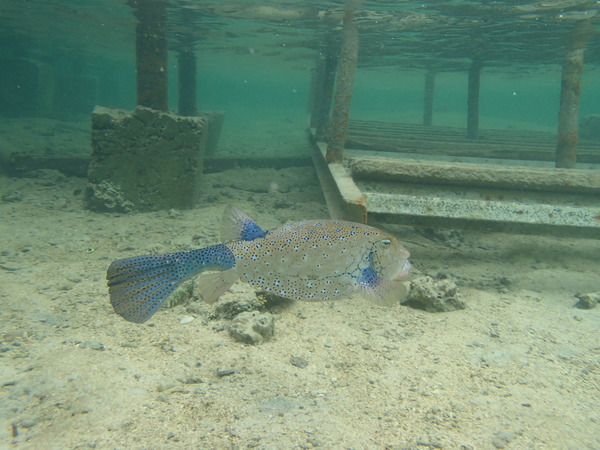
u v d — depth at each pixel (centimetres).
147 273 50
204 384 81
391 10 259
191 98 349
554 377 87
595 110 2888
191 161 202
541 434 70
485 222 136
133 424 69
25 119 466
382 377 86
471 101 362
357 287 55
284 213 207
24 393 75
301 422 72
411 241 169
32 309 107
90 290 120
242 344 96
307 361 91
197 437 67
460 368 90
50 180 241
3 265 133
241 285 113
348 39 195
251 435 68
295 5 270
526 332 106
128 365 86
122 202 197
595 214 135
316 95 436
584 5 231
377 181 157
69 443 65
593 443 69
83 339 95
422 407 77
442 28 293
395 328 107
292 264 54
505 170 151
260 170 286
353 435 69
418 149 280
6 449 63
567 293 129
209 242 160
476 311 117
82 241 159
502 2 234
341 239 54
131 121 194
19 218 183
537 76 750
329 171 188
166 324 104
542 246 165
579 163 283
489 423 73
